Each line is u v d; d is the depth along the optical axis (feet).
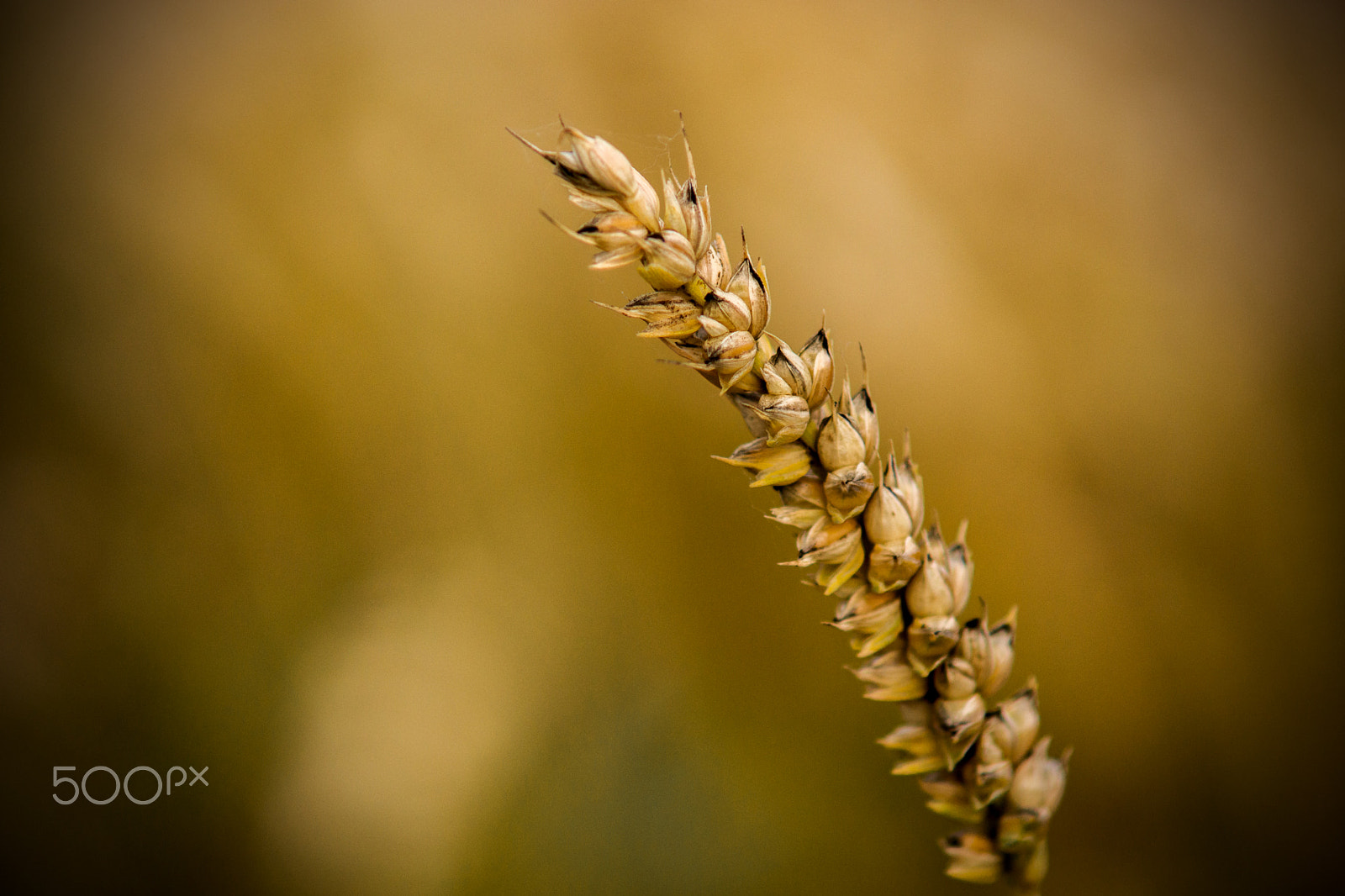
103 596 1.35
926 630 0.85
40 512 1.35
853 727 1.29
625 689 1.33
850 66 1.37
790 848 1.25
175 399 1.38
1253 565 1.30
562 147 0.81
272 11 1.37
